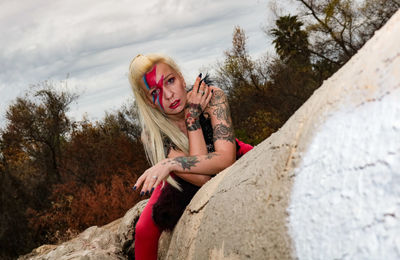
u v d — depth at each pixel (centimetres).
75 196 1124
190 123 186
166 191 178
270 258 88
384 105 74
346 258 70
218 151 180
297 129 99
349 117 81
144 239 191
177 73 189
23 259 418
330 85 95
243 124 1948
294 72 1945
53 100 1642
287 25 1911
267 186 100
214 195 131
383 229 67
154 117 191
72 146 1505
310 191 83
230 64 2012
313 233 79
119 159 1411
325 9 1814
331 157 81
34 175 1455
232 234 106
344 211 74
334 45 1902
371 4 1755
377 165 71
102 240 298
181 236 149
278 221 89
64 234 915
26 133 1570
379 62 79
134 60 189
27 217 1125
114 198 963
